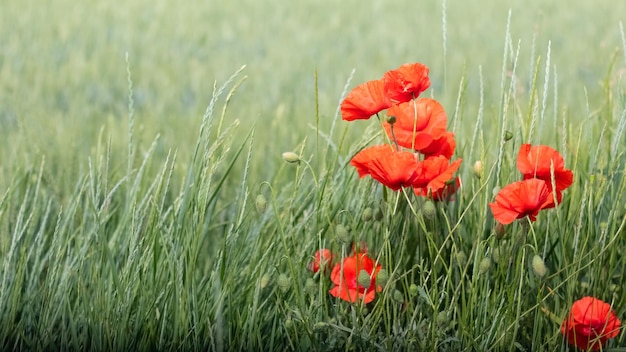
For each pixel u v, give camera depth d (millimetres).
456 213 3307
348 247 3273
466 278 3252
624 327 3182
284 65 8906
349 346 3162
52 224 3584
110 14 12148
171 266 3195
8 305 3289
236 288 3297
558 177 3143
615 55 3535
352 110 3176
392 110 3174
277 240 3299
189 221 3219
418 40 10852
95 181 3598
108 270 3285
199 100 6832
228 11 13164
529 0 14773
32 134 4188
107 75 7895
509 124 3455
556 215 3266
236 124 3248
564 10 13812
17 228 3340
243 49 10195
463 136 3584
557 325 3197
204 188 3215
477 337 3146
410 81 3166
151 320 3199
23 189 3754
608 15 13375
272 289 3287
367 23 12430
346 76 8320
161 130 5055
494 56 9391
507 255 3182
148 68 8375
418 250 3242
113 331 3207
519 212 3064
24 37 9789
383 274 3117
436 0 14859
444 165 3090
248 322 3209
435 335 3158
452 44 10539
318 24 12258
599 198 3307
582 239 3260
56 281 3330
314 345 3139
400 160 3070
